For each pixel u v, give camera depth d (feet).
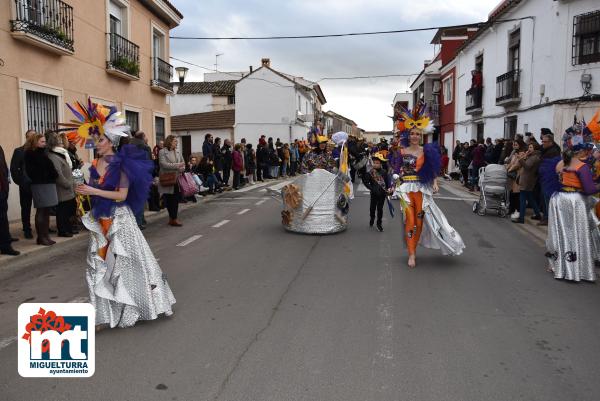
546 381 11.85
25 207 28.40
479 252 25.98
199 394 11.10
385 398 10.96
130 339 14.14
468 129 85.10
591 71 48.03
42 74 38.09
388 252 25.61
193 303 17.29
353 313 16.30
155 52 63.67
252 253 25.35
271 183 71.82
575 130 24.21
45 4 38.22
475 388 11.46
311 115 149.07
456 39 107.86
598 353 13.47
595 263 23.29
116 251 14.53
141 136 33.81
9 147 34.60
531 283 20.29
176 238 29.78
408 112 22.88
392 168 23.65
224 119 129.18
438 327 15.16
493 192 38.58
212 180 55.06
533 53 56.90
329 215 30.50
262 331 14.74
